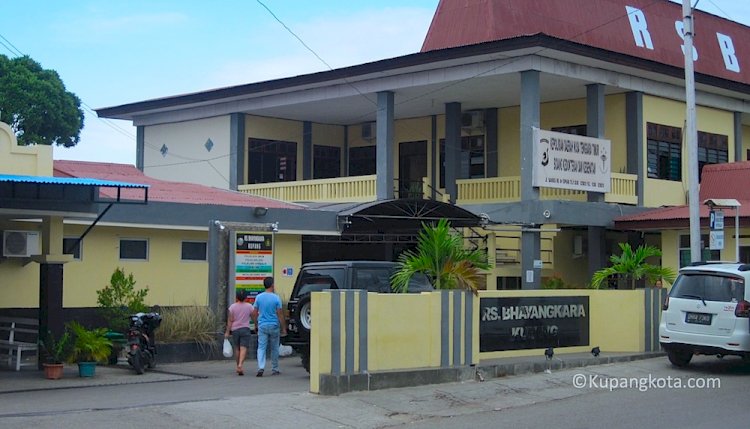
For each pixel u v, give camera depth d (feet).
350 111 115.75
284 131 121.60
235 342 57.21
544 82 96.27
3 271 63.31
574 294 60.18
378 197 100.07
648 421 39.11
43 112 151.84
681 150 107.14
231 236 66.74
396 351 46.91
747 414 40.88
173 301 73.72
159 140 126.62
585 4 104.37
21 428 34.99
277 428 36.94
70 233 67.72
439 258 50.96
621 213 98.22
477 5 102.37
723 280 54.85
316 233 82.38
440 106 111.34
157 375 55.06
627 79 99.50
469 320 50.65
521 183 90.79
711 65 114.52
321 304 44.04
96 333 54.70
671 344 56.29
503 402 44.68
